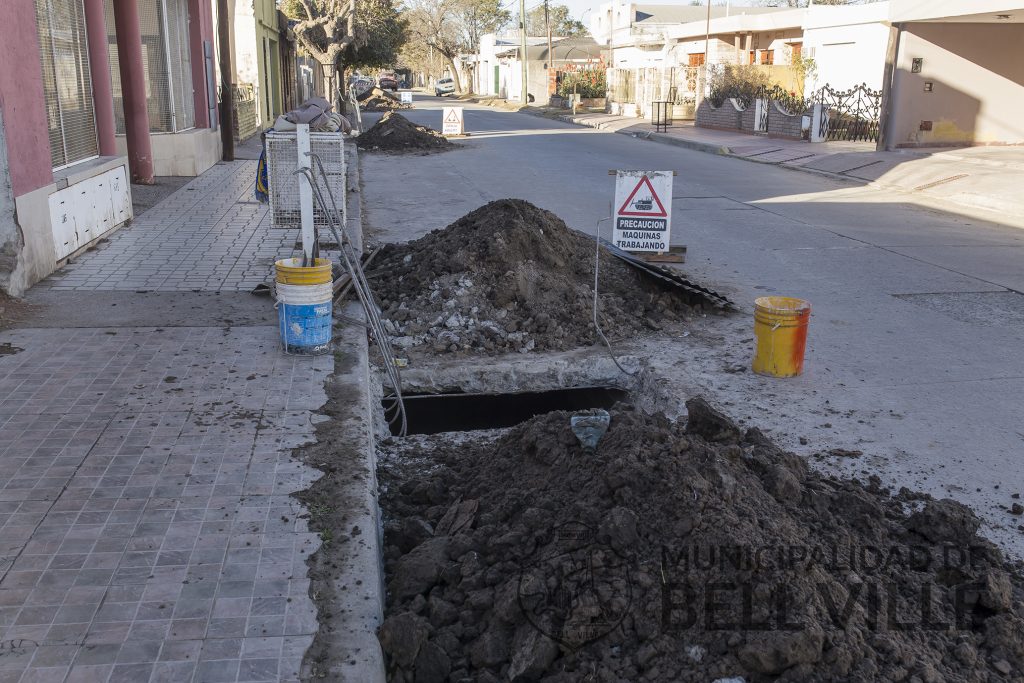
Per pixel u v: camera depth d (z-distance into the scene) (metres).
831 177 19.02
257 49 27.09
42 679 2.98
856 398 6.26
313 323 6.20
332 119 9.98
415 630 3.29
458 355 7.24
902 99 20.80
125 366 5.95
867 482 4.95
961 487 4.92
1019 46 20.94
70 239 8.93
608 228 12.33
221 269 8.72
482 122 38.00
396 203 14.58
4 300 7.21
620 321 7.88
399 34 42.72
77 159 9.90
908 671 3.14
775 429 5.70
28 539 3.82
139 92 14.36
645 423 4.46
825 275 9.84
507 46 72.88
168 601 3.42
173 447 4.74
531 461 4.43
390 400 6.93
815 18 28.28
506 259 7.98
